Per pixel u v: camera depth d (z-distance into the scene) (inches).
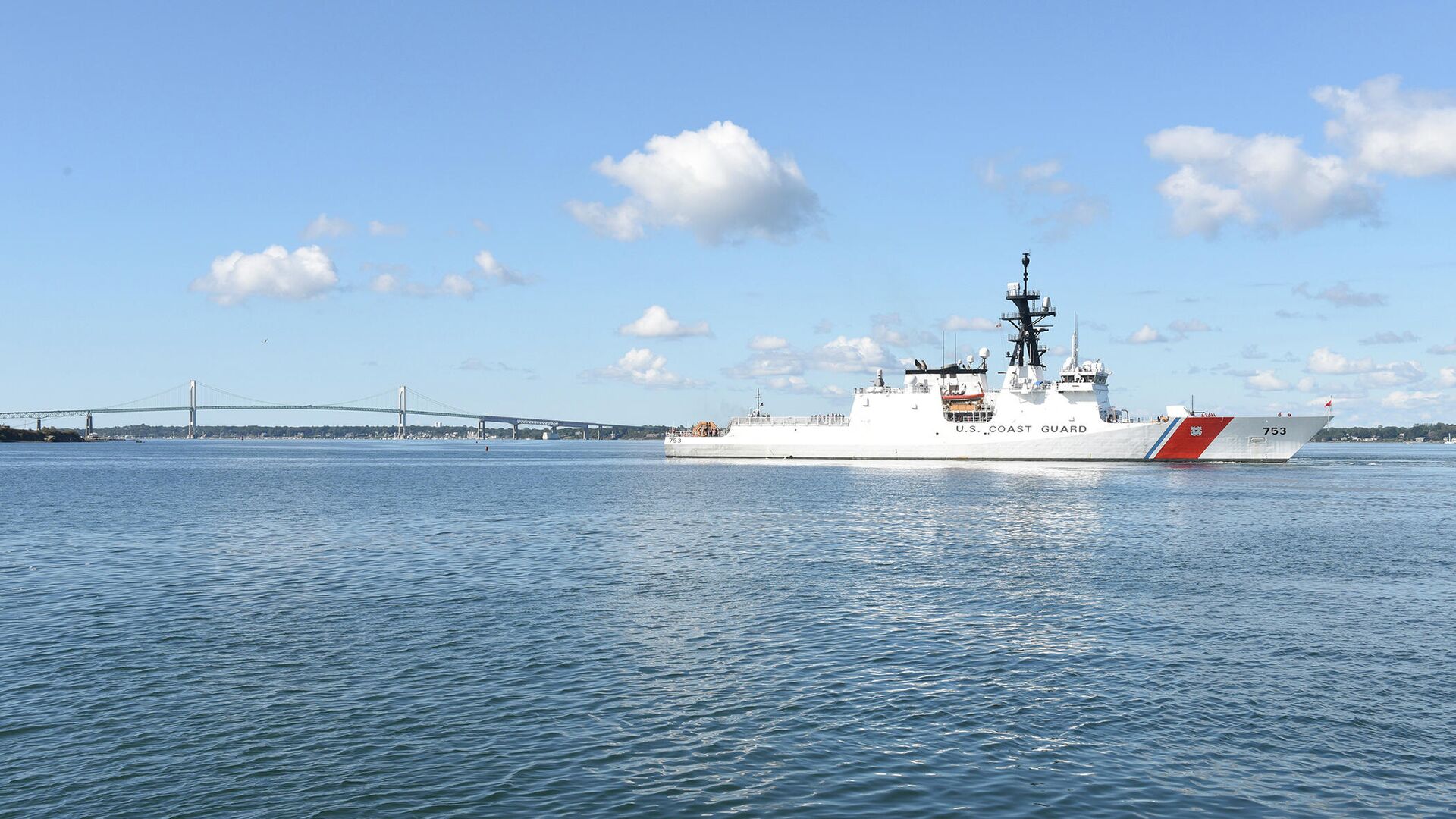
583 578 1524.4
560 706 872.9
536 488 3676.2
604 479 4180.6
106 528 2268.7
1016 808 667.4
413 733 803.4
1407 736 792.3
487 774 721.6
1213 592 1382.9
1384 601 1315.2
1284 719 833.5
